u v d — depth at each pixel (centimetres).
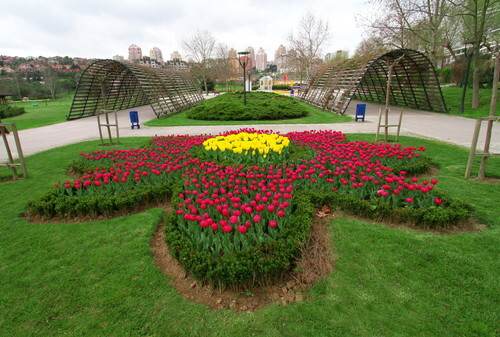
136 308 283
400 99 2403
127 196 482
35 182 641
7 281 323
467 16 1856
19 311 283
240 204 436
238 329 257
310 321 262
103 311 281
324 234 398
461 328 250
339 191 491
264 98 2653
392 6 2023
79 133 1345
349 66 2097
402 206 443
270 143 724
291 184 511
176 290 306
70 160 820
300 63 4738
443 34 2103
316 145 774
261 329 256
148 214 468
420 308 272
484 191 529
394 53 1767
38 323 270
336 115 1814
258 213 381
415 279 309
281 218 381
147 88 1841
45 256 367
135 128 1431
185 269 324
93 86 2120
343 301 284
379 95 2744
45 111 2800
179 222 390
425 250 353
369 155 654
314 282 309
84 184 493
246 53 1872
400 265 330
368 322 259
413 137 1031
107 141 1090
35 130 1470
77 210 457
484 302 276
